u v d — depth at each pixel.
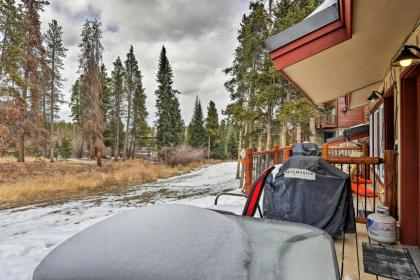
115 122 24.95
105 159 24.14
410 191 2.50
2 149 11.85
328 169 2.54
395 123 3.14
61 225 4.47
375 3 1.94
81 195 8.06
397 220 2.76
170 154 21.22
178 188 9.16
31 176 12.36
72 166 16.70
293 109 9.13
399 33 2.52
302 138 12.75
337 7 2.38
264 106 11.35
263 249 0.93
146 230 0.83
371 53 3.07
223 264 0.73
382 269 1.95
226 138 39.75
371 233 2.51
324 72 3.55
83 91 17.02
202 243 0.79
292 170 2.59
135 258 0.71
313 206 2.46
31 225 4.55
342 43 2.63
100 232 0.86
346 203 2.46
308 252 0.96
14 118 11.49
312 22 2.54
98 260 0.72
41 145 16.17
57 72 20.48
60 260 0.76
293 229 1.15
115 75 24.84
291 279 0.79
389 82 3.64
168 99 24.11
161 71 24.48
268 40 2.76
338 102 14.43
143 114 27.05
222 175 14.70
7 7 11.48
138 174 13.15
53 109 20.34
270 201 2.63
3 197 7.68
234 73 13.31
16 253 3.01
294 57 2.66
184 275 0.67
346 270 1.94
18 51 11.72
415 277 1.84
